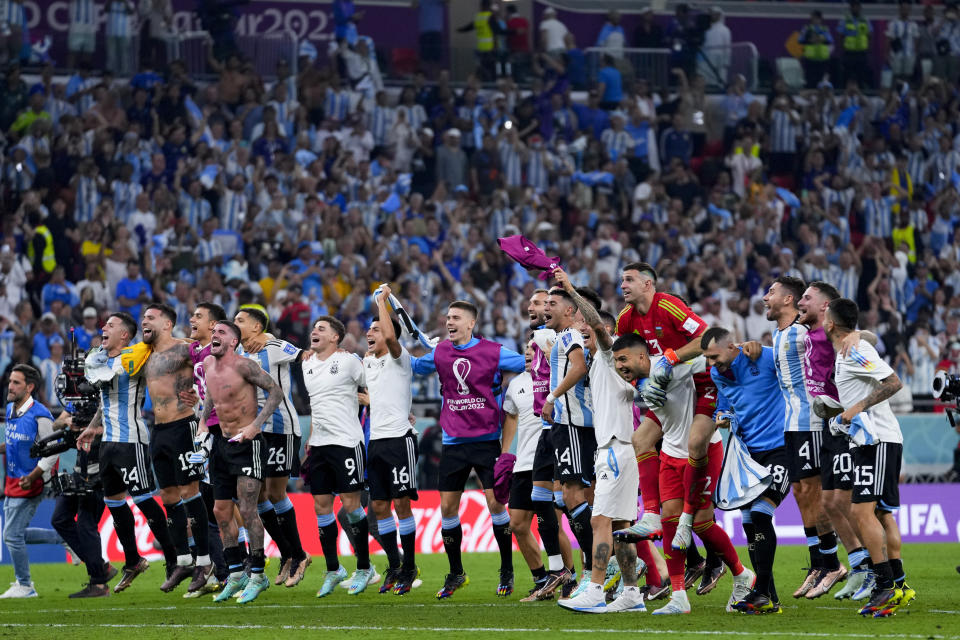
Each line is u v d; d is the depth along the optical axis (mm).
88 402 34625
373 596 33219
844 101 86250
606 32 85750
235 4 75312
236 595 32656
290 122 74375
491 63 82062
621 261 73562
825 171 83500
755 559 26500
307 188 70500
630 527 26016
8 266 61656
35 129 67562
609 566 31094
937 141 86812
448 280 68312
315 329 33156
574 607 26984
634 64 84000
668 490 27312
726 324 69312
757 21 90375
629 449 26953
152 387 33188
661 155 82188
